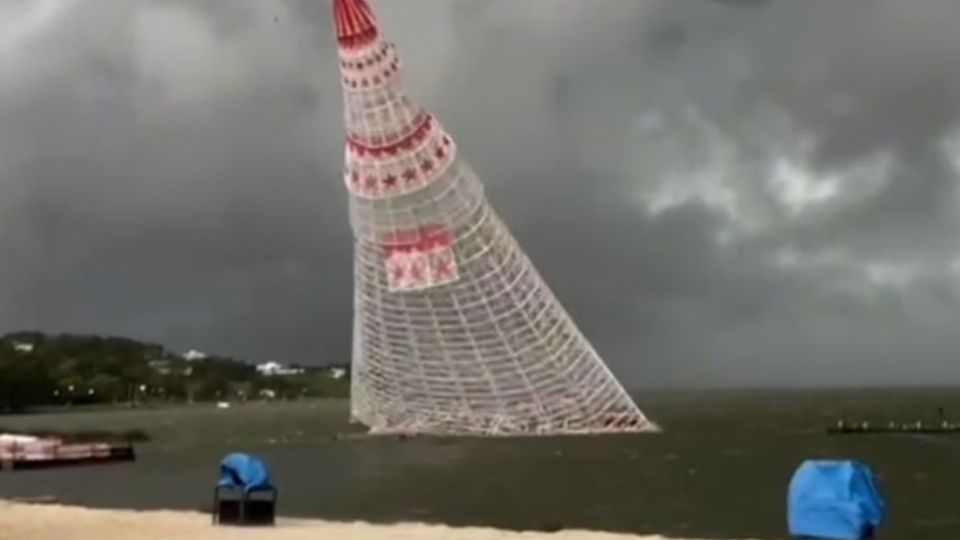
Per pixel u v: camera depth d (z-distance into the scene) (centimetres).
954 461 9994
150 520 3653
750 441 13075
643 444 12219
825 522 2258
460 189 10462
